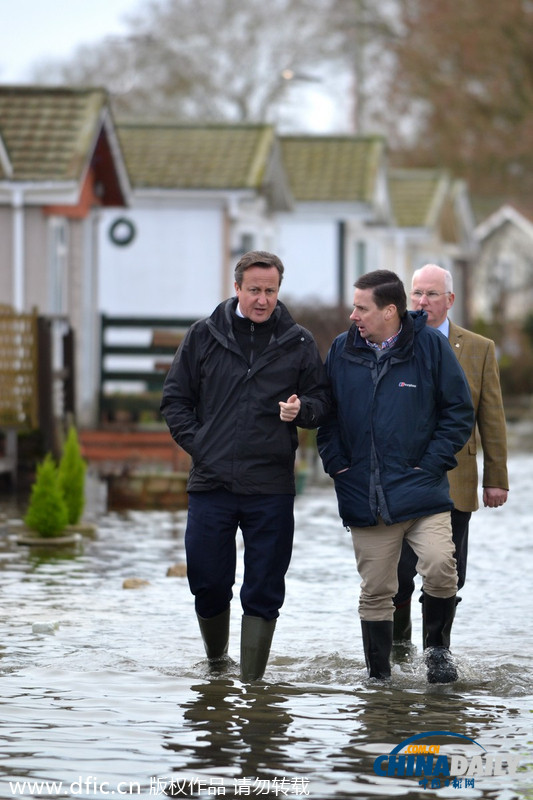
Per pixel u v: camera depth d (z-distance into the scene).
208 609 26.67
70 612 32.09
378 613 26.16
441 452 25.81
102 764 20.83
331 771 20.69
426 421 25.84
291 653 28.31
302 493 60.66
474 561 41.09
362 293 25.81
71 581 36.22
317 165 114.38
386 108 185.00
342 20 199.75
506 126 177.25
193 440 25.81
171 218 92.62
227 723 23.08
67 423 64.94
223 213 92.25
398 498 25.52
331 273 113.50
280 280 25.73
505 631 30.70
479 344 28.64
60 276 74.56
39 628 29.94
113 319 79.12
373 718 23.52
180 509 53.25
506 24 172.38
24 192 68.94
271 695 25.00
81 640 29.14
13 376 58.28
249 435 25.58
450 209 155.00
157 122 96.06
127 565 38.88
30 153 69.19
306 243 113.75
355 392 25.80
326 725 23.05
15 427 58.41
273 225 108.69
